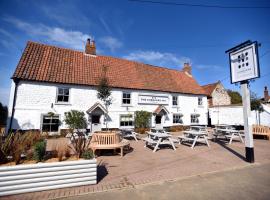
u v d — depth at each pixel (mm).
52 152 5762
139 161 7801
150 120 19828
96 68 18406
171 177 5824
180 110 22516
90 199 4281
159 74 23297
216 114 25562
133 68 21469
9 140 5344
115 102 17938
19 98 13719
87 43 19531
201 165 7234
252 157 7668
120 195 4504
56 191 4656
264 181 5523
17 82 13766
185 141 13211
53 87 14992
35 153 5168
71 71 16469
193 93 23672
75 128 14648
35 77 14195
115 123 17703
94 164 5223
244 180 5602
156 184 5234
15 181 4410
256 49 7648
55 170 4785
